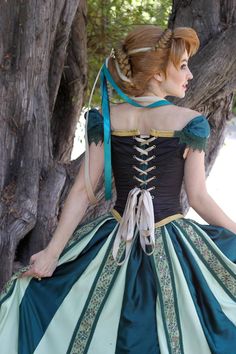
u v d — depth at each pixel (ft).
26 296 8.32
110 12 18.45
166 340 7.89
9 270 11.41
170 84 8.25
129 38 8.16
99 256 8.31
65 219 8.33
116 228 8.43
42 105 11.93
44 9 11.39
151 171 8.23
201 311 8.04
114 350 7.93
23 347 8.09
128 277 8.10
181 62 8.15
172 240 8.20
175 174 8.24
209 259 8.27
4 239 11.36
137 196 8.27
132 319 7.92
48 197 11.83
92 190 8.42
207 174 13.25
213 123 12.82
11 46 11.52
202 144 8.01
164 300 8.01
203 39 12.33
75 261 8.41
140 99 8.23
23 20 11.41
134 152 8.25
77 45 15.24
